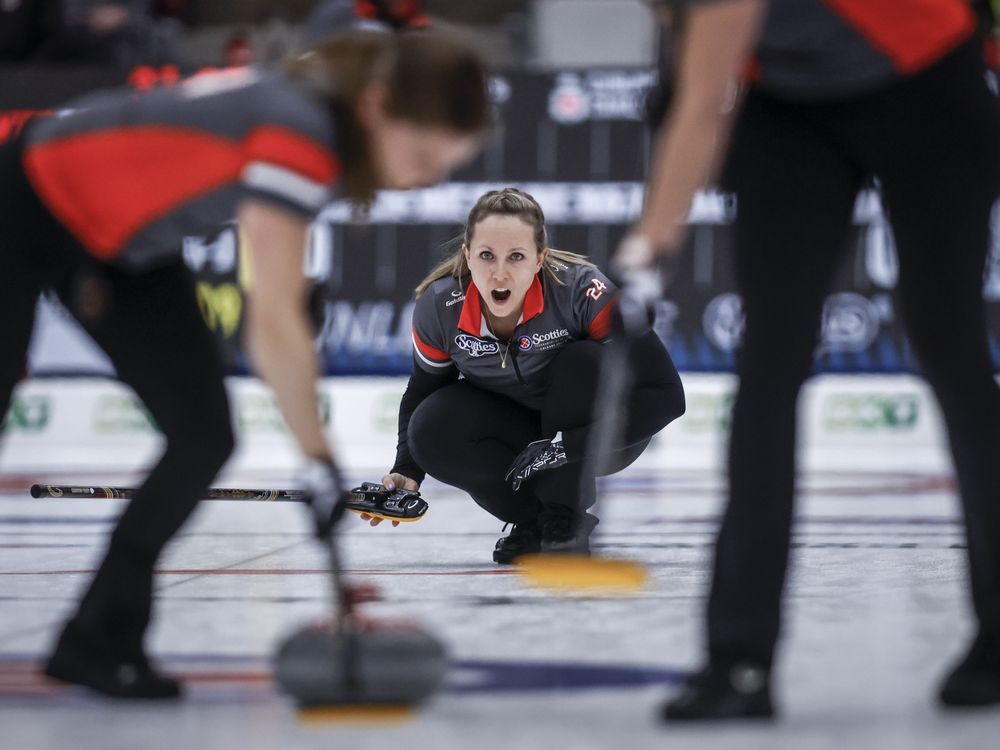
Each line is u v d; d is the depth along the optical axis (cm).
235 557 1338
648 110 708
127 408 3119
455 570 1218
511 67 3133
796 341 670
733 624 645
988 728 612
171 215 662
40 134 681
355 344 3081
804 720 632
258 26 3372
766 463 661
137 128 649
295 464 2847
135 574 711
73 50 3119
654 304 677
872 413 3039
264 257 615
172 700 691
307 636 646
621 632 874
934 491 2123
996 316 2961
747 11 595
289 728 624
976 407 677
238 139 623
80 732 620
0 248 671
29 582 1162
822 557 1279
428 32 621
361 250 3073
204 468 726
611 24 3484
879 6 636
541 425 1253
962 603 982
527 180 3045
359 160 627
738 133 687
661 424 1207
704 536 1504
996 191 679
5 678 752
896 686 704
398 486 1275
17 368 692
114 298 716
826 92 658
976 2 677
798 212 670
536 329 1195
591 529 1208
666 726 623
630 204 3028
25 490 2284
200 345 734
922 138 659
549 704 670
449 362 1256
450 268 1254
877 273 3022
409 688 641
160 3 3272
